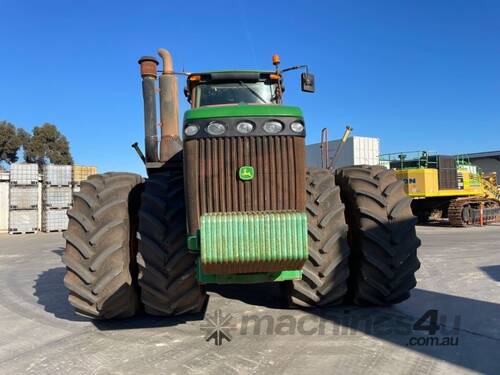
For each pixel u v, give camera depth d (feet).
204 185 11.82
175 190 14.67
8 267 30.14
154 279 13.94
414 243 15.52
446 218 70.13
